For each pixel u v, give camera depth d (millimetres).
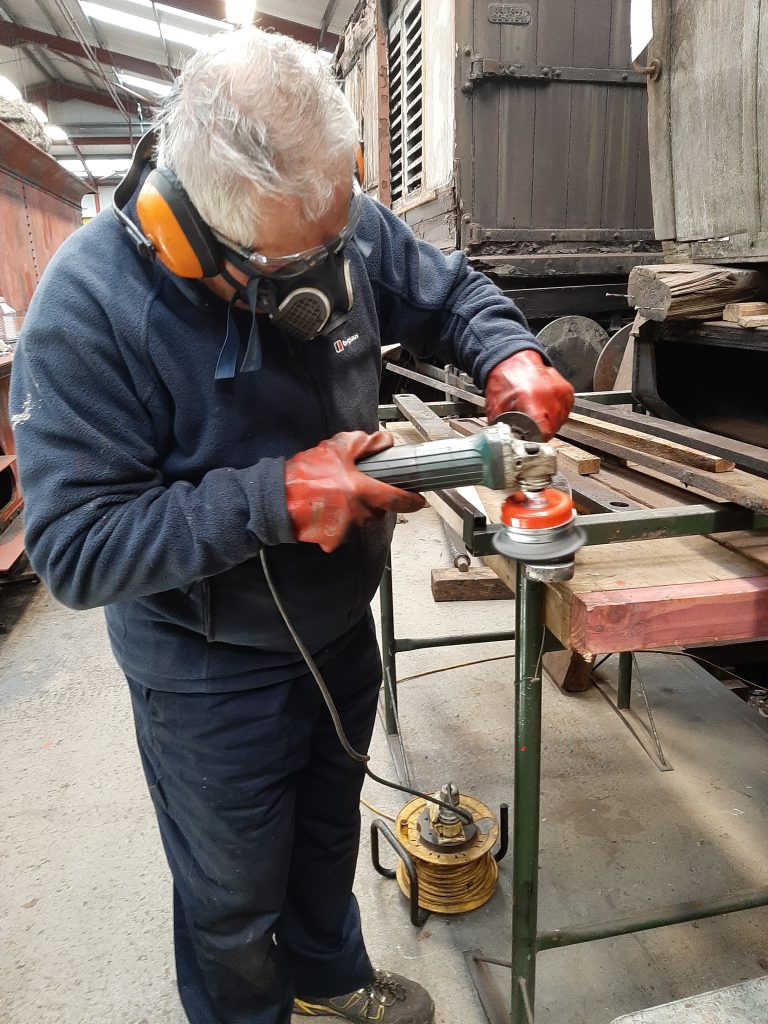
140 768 2096
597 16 3244
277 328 855
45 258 5016
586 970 1439
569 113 3367
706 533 968
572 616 891
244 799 982
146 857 1768
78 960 1506
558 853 1719
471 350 1131
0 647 2857
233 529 728
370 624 1183
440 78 3445
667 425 1324
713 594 884
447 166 3449
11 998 1429
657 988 1401
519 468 774
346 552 998
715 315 1697
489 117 3293
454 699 2361
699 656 2383
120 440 792
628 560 1006
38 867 1744
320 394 923
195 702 957
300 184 665
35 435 756
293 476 745
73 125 15844
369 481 737
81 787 2021
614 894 1601
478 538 962
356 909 1309
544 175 3422
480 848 1551
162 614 925
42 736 2264
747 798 1880
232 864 1003
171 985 1445
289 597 947
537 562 808
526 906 1082
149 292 794
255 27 719
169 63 11906
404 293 1117
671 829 1782
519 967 1122
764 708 2414
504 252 3438
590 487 1200
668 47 1832
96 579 748
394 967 1465
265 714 973
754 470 1161
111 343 782
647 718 2207
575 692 2355
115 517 749
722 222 1748
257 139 645
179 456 873
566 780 1964
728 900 1150
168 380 810
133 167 801
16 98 4953
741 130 1634
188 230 692
